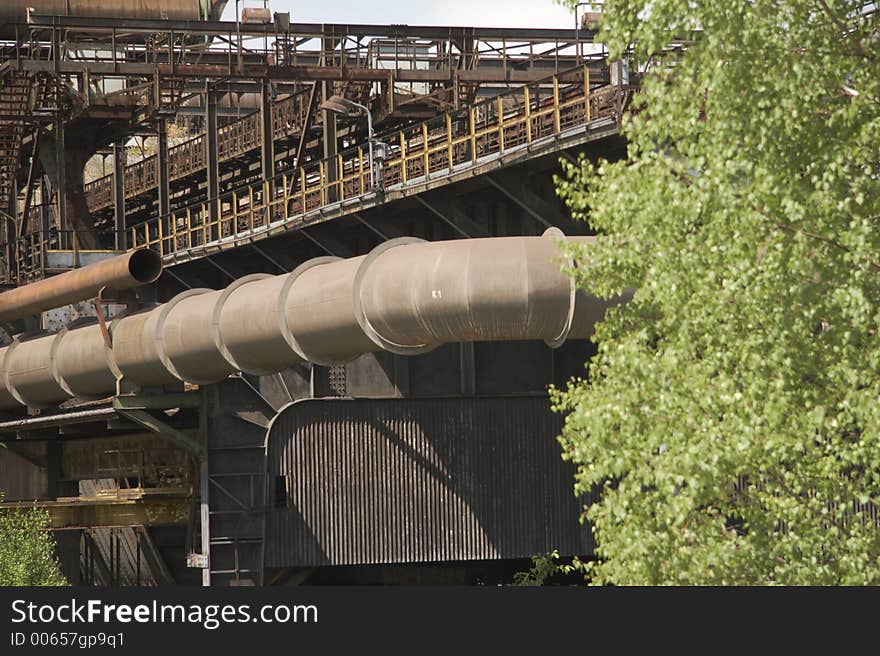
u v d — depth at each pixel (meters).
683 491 43.97
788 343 44.28
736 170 44.38
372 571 128.75
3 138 157.38
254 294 93.81
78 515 121.38
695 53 45.59
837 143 44.09
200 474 106.38
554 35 137.88
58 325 137.38
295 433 104.56
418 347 83.81
